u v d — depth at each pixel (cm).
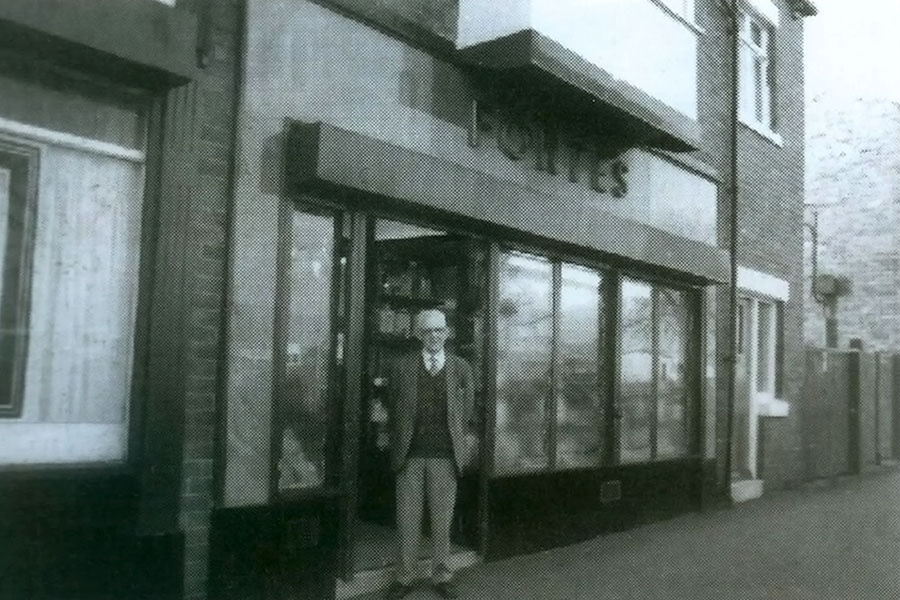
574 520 802
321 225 598
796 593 627
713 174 1042
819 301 1730
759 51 1195
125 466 470
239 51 543
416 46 660
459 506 711
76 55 443
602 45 773
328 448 591
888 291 1661
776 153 1206
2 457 434
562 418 806
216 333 526
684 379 1012
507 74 697
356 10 607
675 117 862
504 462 732
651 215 934
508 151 738
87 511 453
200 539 512
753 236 1134
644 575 675
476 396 710
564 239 764
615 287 879
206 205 523
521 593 612
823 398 1339
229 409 526
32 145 449
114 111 481
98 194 473
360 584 602
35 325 447
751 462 1134
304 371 581
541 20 692
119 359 478
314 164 545
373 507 758
